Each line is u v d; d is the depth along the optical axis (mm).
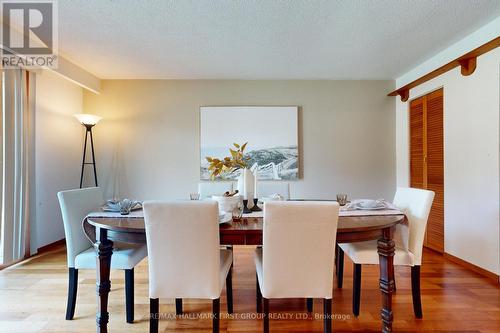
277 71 3555
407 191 2057
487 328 1706
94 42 2705
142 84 3848
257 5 2086
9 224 2611
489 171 2402
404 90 3590
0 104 2523
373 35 2574
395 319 1802
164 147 3863
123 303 2037
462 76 2680
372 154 3906
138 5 2082
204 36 2582
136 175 3854
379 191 3902
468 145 2621
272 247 1437
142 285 2342
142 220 1632
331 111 3896
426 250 3180
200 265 1457
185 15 2221
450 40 2689
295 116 3854
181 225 1420
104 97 3834
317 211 1389
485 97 2434
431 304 1980
